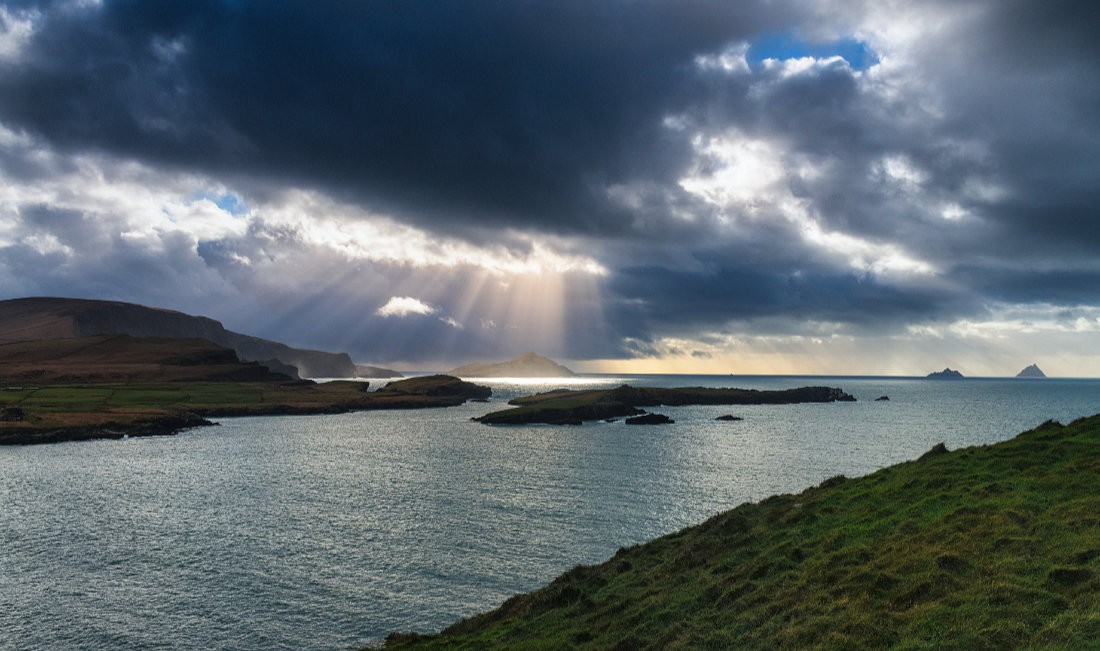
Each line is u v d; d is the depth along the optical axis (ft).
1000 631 53.52
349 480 276.21
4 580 147.33
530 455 352.69
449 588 140.97
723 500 225.97
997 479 98.78
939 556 71.61
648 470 295.48
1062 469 94.73
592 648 78.74
